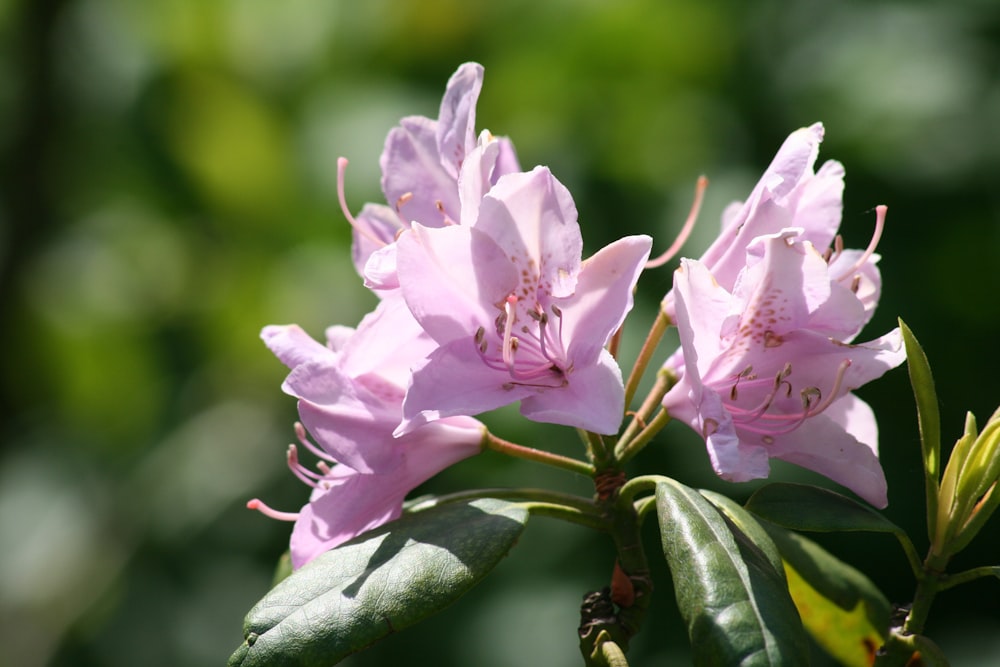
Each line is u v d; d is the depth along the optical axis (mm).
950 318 6676
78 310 9164
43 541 8234
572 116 7465
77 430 8984
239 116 8531
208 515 7535
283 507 7379
